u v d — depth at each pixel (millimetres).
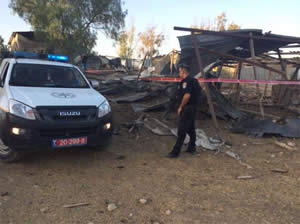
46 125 3504
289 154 4824
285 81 6852
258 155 4785
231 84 11594
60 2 25391
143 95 9898
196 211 2791
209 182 3566
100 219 2576
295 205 2959
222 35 6707
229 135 6102
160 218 2633
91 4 28703
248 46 8367
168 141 5535
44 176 3529
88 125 3844
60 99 3889
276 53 9695
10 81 4281
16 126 3449
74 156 4367
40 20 24734
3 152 3883
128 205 2871
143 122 6637
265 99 12164
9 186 3174
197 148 5125
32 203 2816
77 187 3254
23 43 29172
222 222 2594
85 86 5059
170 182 3527
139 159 4410
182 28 6453
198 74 7863
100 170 3850
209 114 7645
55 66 5105
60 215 2613
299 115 8375
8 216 2545
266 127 6168
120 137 5617
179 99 4484
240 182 3586
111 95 11461
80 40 26422
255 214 2754
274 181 3635
